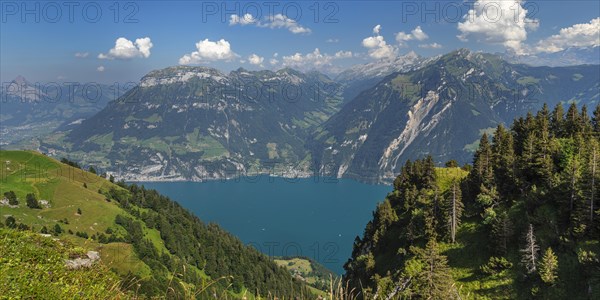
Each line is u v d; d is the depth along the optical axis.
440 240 62.44
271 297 10.80
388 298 13.41
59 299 12.23
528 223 52.81
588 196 46.25
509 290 47.69
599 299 39.09
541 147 61.81
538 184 59.19
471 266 54.75
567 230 47.81
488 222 58.09
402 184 96.50
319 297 10.27
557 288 43.44
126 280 14.94
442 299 18.98
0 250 14.44
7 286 12.20
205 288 11.02
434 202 66.69
